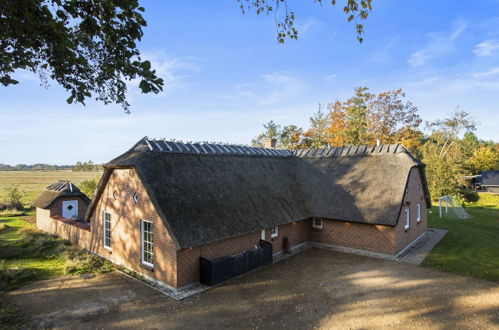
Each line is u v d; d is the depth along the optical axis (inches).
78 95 277.0
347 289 470.3
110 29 242.8
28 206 1451.8
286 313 395.9
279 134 2126.0
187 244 452.8
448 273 537.0
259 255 572.4
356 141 1695.4
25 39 232.4
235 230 532.4
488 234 831.7
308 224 756.6
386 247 631.8
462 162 1930.4
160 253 490.6
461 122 2005.4
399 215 627.5
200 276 493.0
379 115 1675.7
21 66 258.1
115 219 598.2
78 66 271.7
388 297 440.1
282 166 832.9
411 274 533.0
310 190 770.8
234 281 505.0
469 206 1446.9
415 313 392.5
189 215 489.4
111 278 520.4
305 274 537.6
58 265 589.6
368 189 687.1
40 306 415.5
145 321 376.8
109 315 391.5
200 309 407.8
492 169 2217.0
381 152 748.0
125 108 306.2
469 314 388.5
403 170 674.8
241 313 396.5
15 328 358.3
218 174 621.3
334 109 1833.2
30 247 703.7
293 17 308.3
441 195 1454.2
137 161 511.5
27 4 209.5
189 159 599.2
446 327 359.3
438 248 697.6
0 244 738.2
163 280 485.7
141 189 527.5
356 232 674.8
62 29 226.5
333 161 816.3
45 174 4047.7
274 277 523.5
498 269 552.7
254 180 689.0
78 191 949.2
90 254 655.1
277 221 624.7
